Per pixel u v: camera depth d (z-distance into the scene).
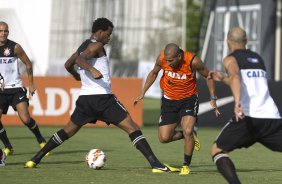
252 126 22.58
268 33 69.81
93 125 60.91
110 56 119.44
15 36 110.44
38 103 58.25
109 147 41.66
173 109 30.20
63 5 129.75
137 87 58.19
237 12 72.69
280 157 37.59
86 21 123.44
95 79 28.23
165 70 29.89
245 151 41.06
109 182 26.31
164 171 29.45
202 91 59.34
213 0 75.56
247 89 22.66
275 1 69.69
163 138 30.72
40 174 28.38
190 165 33.12
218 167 22.47
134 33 122.88
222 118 59.44
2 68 34.38
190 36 125.06
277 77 84.62
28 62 34.59
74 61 29.59
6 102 35.00
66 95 58.16
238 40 23.14
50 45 130.38
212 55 75.00
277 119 22.70
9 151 36.25
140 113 58.78
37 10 116.31
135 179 27.23
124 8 122.44
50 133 51.44
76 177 27.62
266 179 27.86
